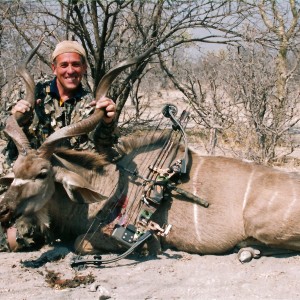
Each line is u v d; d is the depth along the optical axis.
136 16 6.88
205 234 3.60
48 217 3.61
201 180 3.67
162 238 3.69
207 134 7.28
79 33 7.04
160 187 3.55
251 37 6.69
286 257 3.57
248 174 3.64
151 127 7.84
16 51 7.76
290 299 2.99
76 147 3.79
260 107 6.46
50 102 3.81
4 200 3.25
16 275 3.29
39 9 6.94
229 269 3.38
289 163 6.45
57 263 3.50
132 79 7.50
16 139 3.36
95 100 3.55
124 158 3.78
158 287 3.13
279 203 3.44
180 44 7.50
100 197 3.43
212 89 7.04
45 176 3.35
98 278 3.24
